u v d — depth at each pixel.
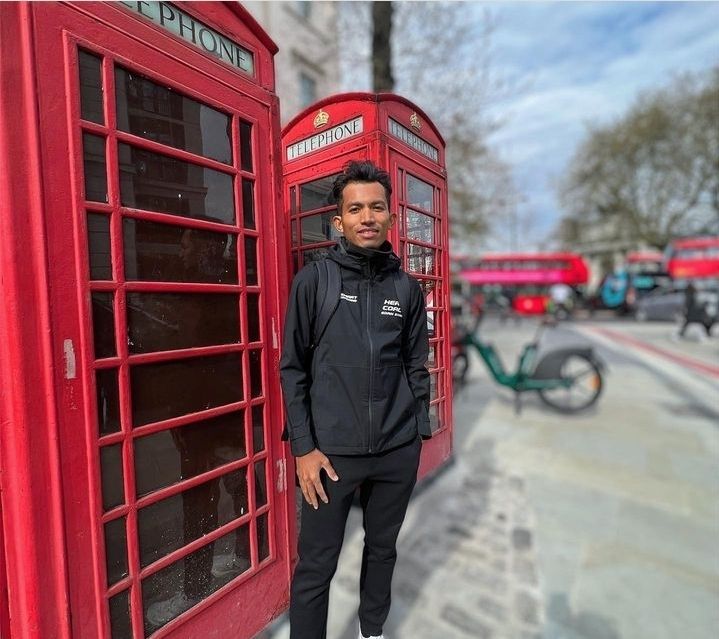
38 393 0.98
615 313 19.34
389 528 1.55
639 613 2.00
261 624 1.58
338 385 1.38
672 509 2.89
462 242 11.45
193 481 1.33
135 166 1.18
